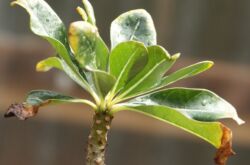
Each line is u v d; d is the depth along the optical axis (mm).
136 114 2129
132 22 741
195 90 704
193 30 2193
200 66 687
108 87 667
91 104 694
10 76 2104
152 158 2141
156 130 2135
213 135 687
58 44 658
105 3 2170
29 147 2156
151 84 688
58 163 2150
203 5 2199
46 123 2146
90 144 701
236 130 2121
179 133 2146
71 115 2123
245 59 2178
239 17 2199
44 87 2098
